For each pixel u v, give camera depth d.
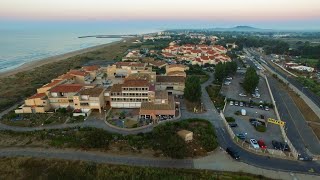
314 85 178.25
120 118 119.06
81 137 100.75
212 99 146.75
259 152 90.88
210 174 77.38
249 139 100.88
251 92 155.75
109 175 77.81
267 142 98.88
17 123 115.06
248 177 76.38
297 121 119.81
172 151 85.81
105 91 136.88
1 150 92.88
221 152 90.88
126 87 129.62
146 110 118.44
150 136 99.50
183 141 92.12
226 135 103.69
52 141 98.50
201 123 114.62
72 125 113.00
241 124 114.94
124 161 85.00
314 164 84.50
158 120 116.31
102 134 94.81
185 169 80.19
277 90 168.88
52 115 122.81
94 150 92.00
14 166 82.88
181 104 138.75
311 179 76.69
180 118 119.31
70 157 87.69
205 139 94.88
